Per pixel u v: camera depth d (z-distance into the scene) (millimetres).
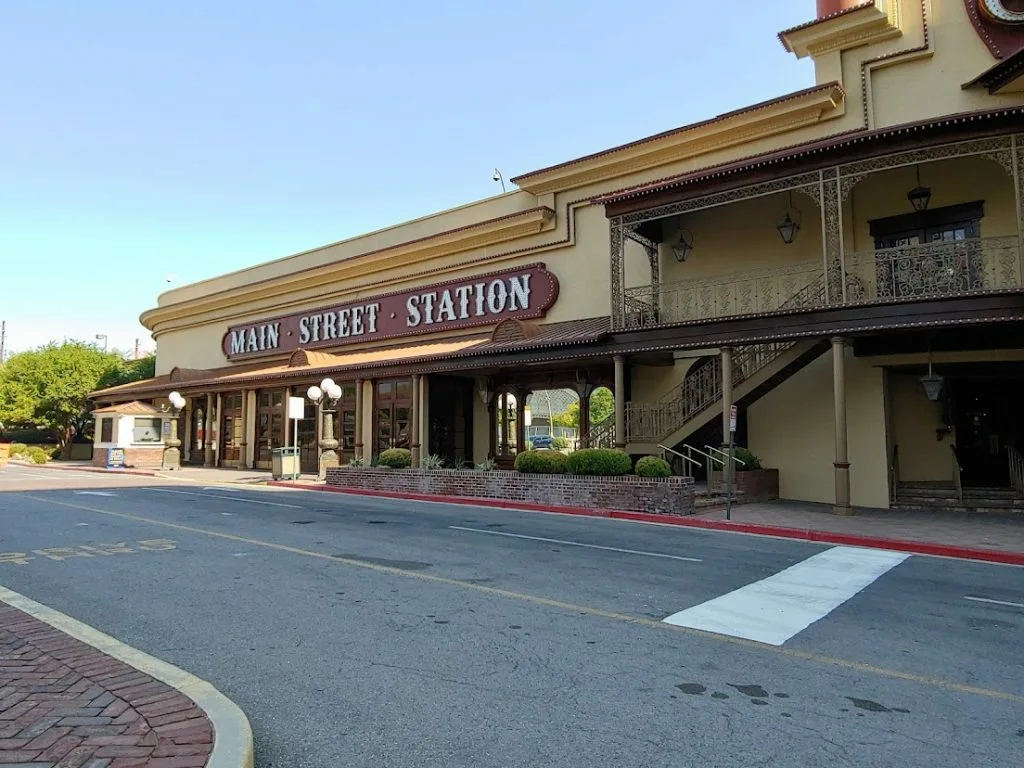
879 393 15438
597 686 4574
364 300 27188
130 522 12281
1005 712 4242
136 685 4184
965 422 16062
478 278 23328
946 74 15398
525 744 3730
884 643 5562
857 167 13727
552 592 7145
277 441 28766
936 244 13383
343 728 3914
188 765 3139
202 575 7871
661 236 18906
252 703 4270
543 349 18328
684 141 18688
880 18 15844
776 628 5941
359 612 6336
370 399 25219
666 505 13391
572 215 21203
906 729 3977
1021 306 12172
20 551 9359
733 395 16016
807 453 16453
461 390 23781
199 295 36594
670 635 5703
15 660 4641
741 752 3664
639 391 19328
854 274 15203
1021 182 12305
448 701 4309
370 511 14430
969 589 7637
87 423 42594
